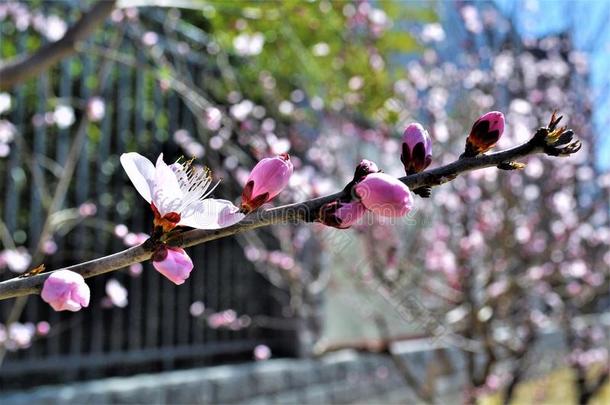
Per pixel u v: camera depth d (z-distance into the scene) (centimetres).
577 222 530
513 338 486
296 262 505
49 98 383
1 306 418
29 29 488
